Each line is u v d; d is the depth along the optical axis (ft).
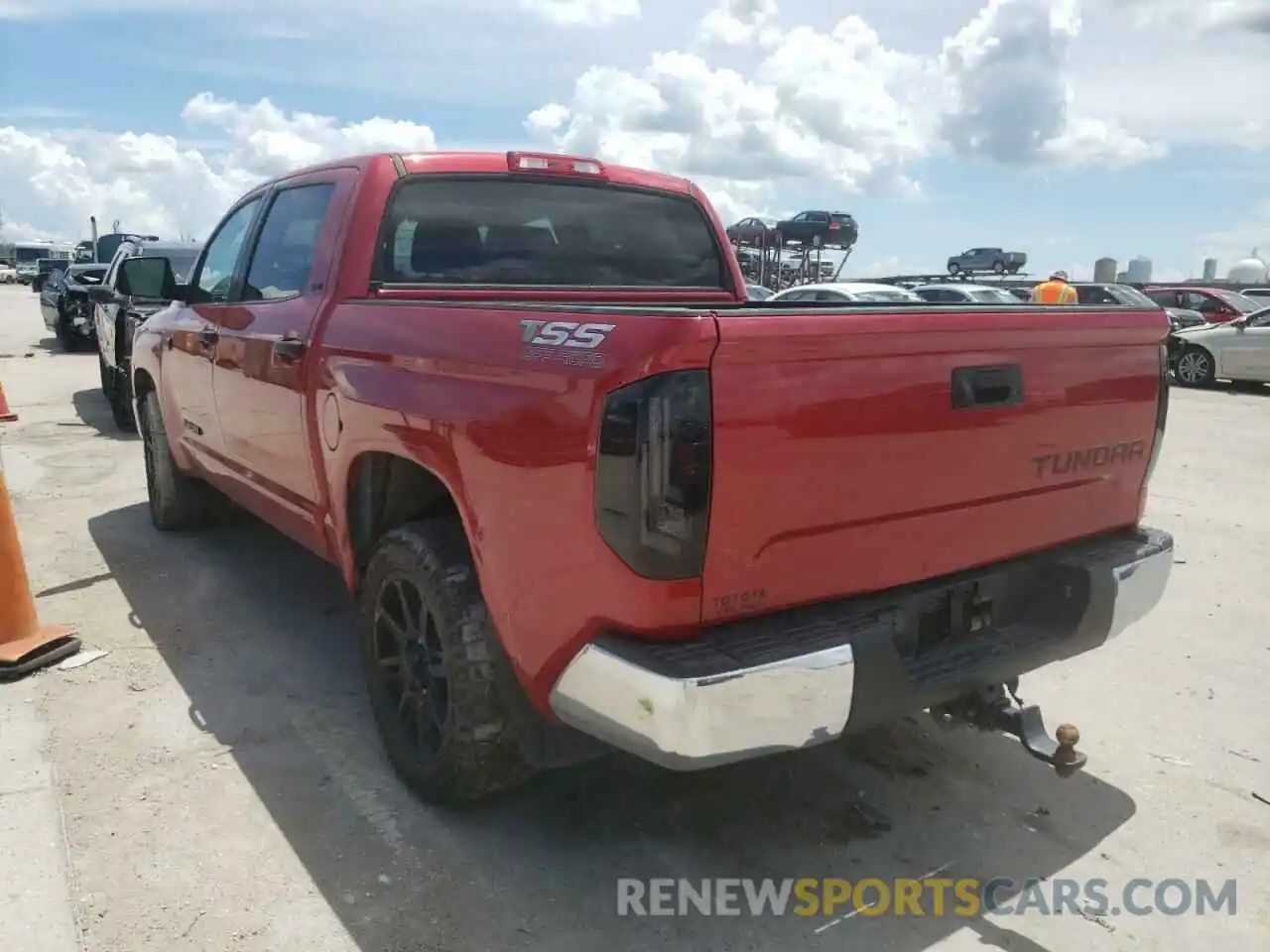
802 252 126.41
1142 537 10.80
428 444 9.28
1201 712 13.20
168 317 18.13
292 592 16.92
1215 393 55.21
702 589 7.56
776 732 7.59
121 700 12.79
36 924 8.52
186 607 16.16
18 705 12.59
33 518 21.48
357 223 11.95
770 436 7.58
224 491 16.34
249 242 14.94
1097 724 12.85
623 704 7.61
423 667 10.36
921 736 12.39
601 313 7.86
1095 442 10.14
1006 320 8.91
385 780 10.96
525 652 8.50
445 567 9.57
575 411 7.64
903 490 8.49
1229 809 10.85
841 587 8.33
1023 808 10.80
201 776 10.98
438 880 9.30
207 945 8.36
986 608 9.56
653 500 7.26
